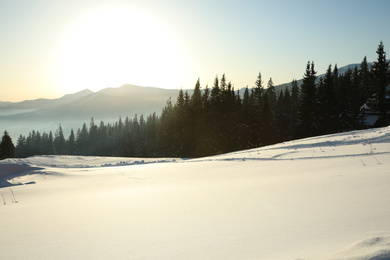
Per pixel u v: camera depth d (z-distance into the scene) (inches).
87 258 98.8
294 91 3154.5
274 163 443.5
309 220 120.3
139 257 95.0
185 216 155.1
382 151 409.4
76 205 221.3
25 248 118.2
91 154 5265.8
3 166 745.0
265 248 91.3
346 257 61.2
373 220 107.7
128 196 251.9
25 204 252.7
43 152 5172.2
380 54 1801.2
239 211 154.8
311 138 841.5
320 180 230.1
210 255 90.3
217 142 2244.1
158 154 2701.8
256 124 2177.7
